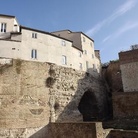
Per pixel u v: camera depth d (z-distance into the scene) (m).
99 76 49.66
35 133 27.33
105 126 31.48
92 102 42.66
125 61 37.22
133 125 28.48
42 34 35.75
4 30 34.38
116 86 46.28
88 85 40.44
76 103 35.62
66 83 34.66
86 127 18.97
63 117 31.86
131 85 35.53
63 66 35.56
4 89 27.12
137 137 17.81
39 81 30.38
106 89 48.03
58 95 32.38
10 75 28.11
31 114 27.89
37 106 28.81
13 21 35.31
